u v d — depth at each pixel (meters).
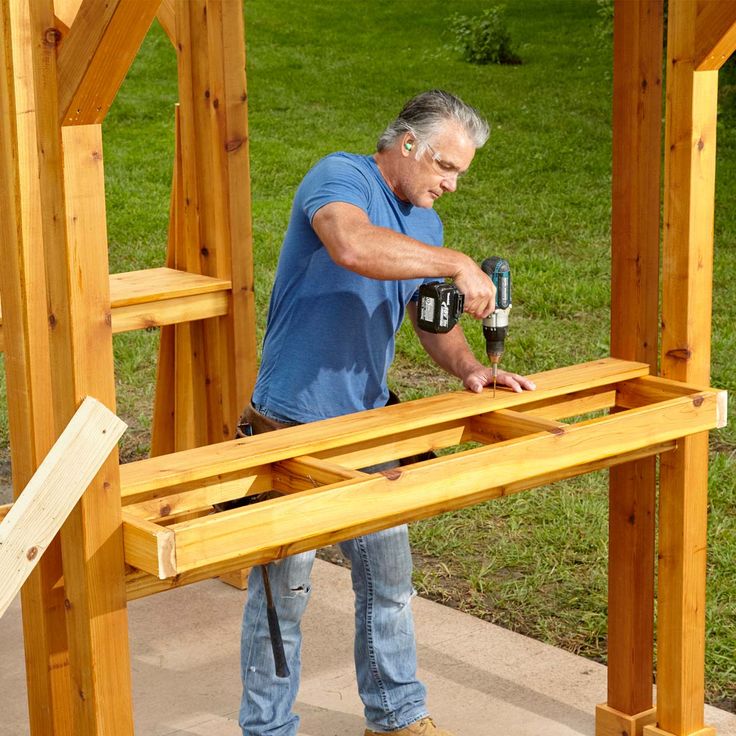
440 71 17.42
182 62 4.67
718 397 3.21
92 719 2.49
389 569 3.24
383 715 3.38
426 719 3.41
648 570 3.48
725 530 5.09
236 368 4.78
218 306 4.72
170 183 13.08
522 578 4.73
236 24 4.54
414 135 3.01
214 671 4.06
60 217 2.30
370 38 19.33
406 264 2.81
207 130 4.66
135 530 2.36
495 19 17.64
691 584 3.40
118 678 2.48
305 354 3.12
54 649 3.00
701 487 3.37
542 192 12.30
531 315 8.57
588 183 12.55
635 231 3.37
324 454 2.94
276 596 3.11
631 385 3.43
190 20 4.61
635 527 3.42
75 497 2.32
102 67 2.18
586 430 2.93
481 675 3.96
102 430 2.34
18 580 2.27
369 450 3.02
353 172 3.01
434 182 3.06
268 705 3.19
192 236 4.83
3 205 2.80
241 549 2.38
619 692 3.56
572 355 7.68
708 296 3.33
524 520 5.27
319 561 4.94
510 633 4.25
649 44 3.20
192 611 4.54
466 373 3.26
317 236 3.06
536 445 2.83
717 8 3.04
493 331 3.11
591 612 4.41
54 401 2.44
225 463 2.66
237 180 4.64
